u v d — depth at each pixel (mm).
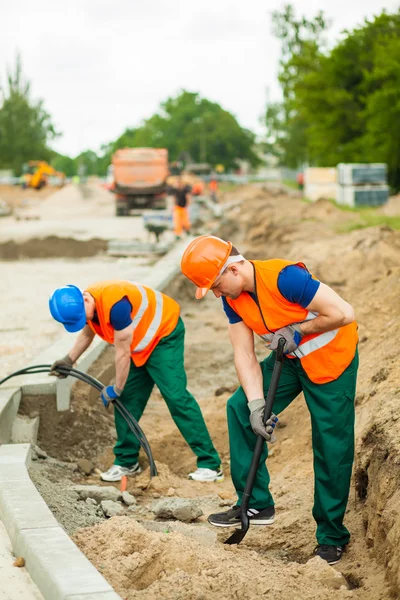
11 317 10602
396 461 3910
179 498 5121
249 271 3865
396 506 3709
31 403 6504
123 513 4863
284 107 59875
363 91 33312
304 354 3951
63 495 4977
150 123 120312
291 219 22547
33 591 3266
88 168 147250
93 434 6637
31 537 3535
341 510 4023
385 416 4387
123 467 5902
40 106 72000
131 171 34719
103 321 5316
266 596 3385
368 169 28375
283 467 5758
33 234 21875
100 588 2996
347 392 3982
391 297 8906
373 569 3713
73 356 5836
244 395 4172
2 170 70750
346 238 13688
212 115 106688
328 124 34062
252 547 4359
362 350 7344
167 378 5660
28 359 8109
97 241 20578
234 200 42188
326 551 4016
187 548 3709
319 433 4008
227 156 105500
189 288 13922
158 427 6953
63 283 14141
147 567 3607
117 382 5543
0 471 4664
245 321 3998
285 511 4766
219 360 9156
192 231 23312
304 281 3781
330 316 3781
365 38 33156
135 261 17500
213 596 3354
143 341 5590
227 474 5988
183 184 20953
